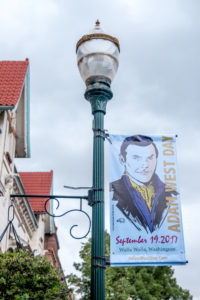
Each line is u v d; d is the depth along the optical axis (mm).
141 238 5344
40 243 21234
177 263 5273
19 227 16047
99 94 5758
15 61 13500
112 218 5418
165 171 5848
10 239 12648
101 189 5188
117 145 5922
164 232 5426
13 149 13086
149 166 5840
